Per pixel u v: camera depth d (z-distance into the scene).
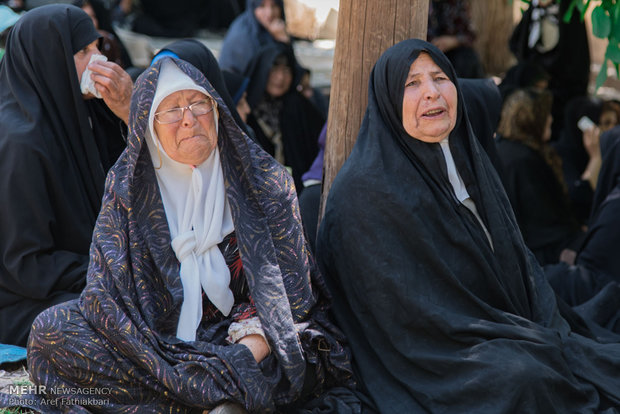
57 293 3.93
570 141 6.65
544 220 5.45
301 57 10.34
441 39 7.58
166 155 3.26
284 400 3.19
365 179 3.40
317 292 3.44
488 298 3.45
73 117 4.07
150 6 10.51
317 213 4.48
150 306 3.17
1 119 3.97
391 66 3.42
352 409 3.25
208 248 3.31
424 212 3.39
